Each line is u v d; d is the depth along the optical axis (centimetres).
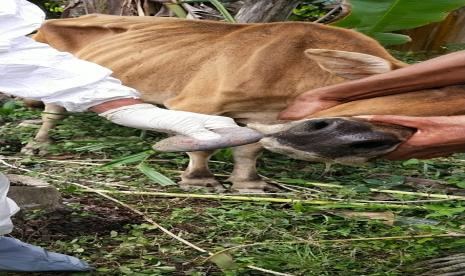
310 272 448
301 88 593
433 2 710
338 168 677
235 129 328
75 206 538
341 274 447
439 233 513
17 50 353
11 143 720
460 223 543
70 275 433
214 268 453
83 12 1025
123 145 692
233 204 571
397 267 457
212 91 609
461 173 671
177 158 676
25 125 758
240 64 607
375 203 575
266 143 342
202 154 608
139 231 505
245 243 491
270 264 453
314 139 344
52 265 432
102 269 440
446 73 371
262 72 598
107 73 347
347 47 597
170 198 580
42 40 686
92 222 512
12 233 489
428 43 1041
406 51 1050
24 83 346
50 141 705
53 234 494
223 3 951
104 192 568
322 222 542
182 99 618
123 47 645
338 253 482
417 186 633
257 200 571
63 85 343
